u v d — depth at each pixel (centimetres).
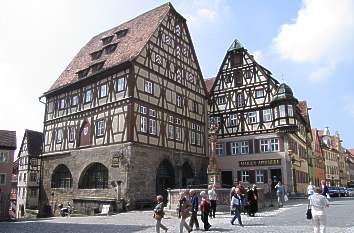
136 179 2534
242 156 3641
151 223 1602
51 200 3102
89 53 3412
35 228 1553
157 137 2820
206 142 3556
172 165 2958
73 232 1352
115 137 2645
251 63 3762
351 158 8594
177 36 3291
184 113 3256
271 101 3497
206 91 3703
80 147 2923
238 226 1349
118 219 1877
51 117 3353
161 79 2978
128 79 2659
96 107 2873
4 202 3266
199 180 3319
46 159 3262
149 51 2867
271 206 2295
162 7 3256
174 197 1988
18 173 4622
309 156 4694
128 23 3441
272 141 3481
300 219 1516
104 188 2662
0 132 3541
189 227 1166
